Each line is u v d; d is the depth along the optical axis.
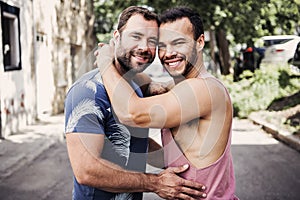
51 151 7.99
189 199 2.07
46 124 11.05
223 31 15.42
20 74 10.45
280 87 13.56
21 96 10.48
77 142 1.96
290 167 6.65
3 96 9.23
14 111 9.92
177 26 1.93
